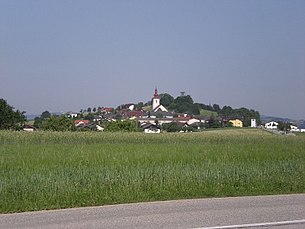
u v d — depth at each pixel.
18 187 11.70
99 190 12.08
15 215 9.27
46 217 8.98
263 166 16.75
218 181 13.87
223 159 22.22
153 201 11.12
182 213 9.30
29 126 90.88
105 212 9.49
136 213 9.34
